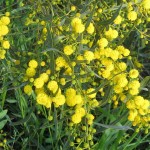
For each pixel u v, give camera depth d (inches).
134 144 10.2
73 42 7.6
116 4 9.4
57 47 7.7
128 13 8.3
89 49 7.7
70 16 8.8
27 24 9.1
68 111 7.9
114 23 8.6
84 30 7.8
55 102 7.0
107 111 10.0
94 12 8.6
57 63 7.4
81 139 8.0
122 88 7.6
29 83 7.7
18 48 10.0
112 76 7.6
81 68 7.7
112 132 9.9
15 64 8.6
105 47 7.8
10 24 9.7
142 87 8.1
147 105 7.6
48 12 9.0
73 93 7.2
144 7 8.4
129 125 9.9
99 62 7.9
